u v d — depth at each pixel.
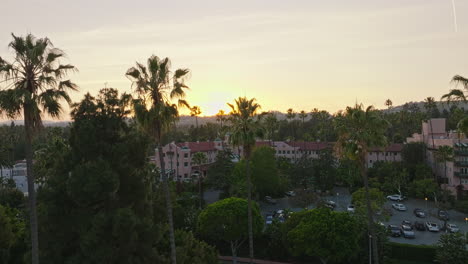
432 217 57.62
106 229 20.33
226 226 37.84
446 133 81.50
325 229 34.41
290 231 36.59
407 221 52.69
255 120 32.09
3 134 97.56
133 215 20.92
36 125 18.81
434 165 76.06
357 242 35.94
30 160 18.75
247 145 32.03
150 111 23.02
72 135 22.52
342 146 27.33
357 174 75.38
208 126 164.25
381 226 38.19
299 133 148.25
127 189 22.78
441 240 35.09
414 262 39.12
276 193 73.62
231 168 71.56
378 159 91.19
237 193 61.69
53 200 21.56
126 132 23.52
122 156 22.31
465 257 32.97
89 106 22.30
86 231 20.66
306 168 75.69
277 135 142.38
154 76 23.61
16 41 18.34
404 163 77.00
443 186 68.06
